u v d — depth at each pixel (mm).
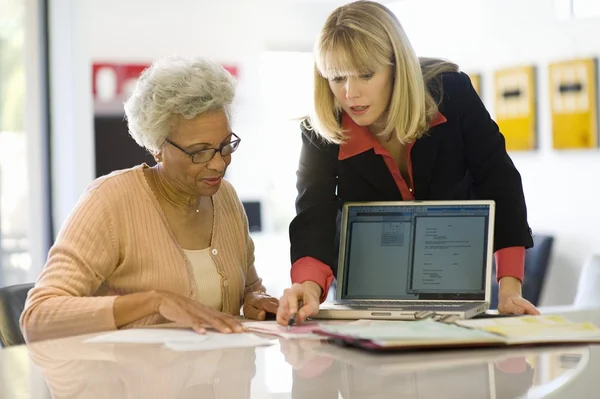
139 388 1391
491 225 2189
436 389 1316
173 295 1997
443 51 6777
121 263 2238
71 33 5969
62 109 5996
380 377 1412
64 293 2090
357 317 2053
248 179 8031
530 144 6113
